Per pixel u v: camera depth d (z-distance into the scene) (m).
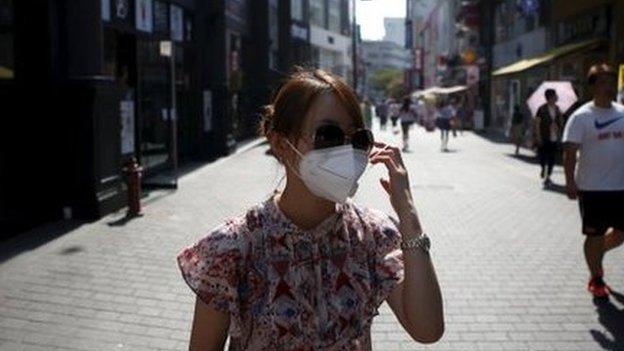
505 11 39.56
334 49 68.19
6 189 10.45
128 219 10.57
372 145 2.02
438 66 76.00
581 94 22.89
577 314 6.23
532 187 14.80
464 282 7.29
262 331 1.96
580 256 8.41
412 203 2.07
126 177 10.88
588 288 6.83
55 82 10.28
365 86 111.38
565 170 6.55
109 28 13.55
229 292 1.96
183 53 19.22
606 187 6.37
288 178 2.01
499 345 5.51
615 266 7.79
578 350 5.41
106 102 10.80
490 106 43.72
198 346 2.03
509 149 26.50
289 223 2.00
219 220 10.69
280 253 1.98
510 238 9.48
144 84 15.85
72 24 10.55
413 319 1.97
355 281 2.02
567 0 26.25
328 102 1.95
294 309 1.95
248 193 13.62
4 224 9.96
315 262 1.99
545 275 7.54
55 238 9.17
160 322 6.01
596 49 21.83
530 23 33.50
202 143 20.58
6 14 10.30
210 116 20.95
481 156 23.17
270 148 2.15
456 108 42.19
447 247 8.91
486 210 11.79
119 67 14.05
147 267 7.76
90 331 5.78
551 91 15.34
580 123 6.40
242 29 27.05
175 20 18.22
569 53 22.23
